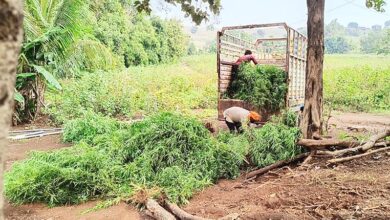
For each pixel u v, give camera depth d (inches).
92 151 215.8
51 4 434.3
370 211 144.0
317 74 233.6
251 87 345.1
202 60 1133.7
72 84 482.3
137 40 1029.2
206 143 217.9
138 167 197.8
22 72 402.6
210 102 614.5
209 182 193.8
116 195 176.2
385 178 182.9
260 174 216.8
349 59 1098.7
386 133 234.8
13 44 28.8
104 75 533.6
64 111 416.2
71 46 430.9
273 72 340.5
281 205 160.4
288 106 340.2
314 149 229.3
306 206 155.6
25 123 409.4
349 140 236.7
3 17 28.2
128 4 1057.5
